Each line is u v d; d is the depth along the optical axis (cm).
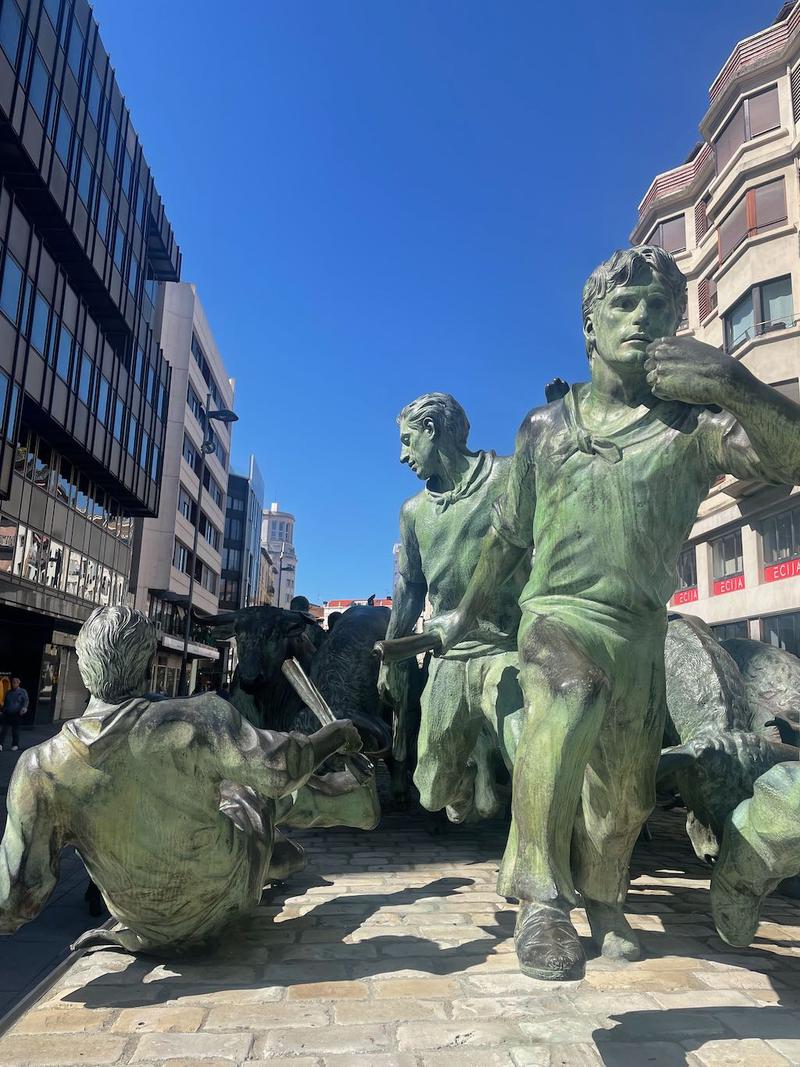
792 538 2062
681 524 257
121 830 266
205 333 4409
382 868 480
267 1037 232
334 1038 230
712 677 426
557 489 267
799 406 212
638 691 262
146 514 3181
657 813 769
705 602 2497
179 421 3953
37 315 2020
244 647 608
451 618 334
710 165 2578
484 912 377
